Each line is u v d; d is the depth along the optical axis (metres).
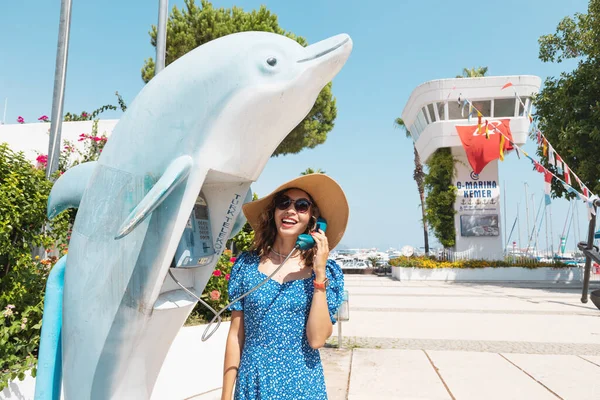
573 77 15.66
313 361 1.84
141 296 1.76
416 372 5.11
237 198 2.04
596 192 15.25
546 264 20.23
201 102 1.71
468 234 21.78
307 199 2.00
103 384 1.83
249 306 1.90
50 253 6.05
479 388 4.52
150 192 1.59
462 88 21.20
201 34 13.88
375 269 26.47
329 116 16.73
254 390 1.79
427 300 12.49
